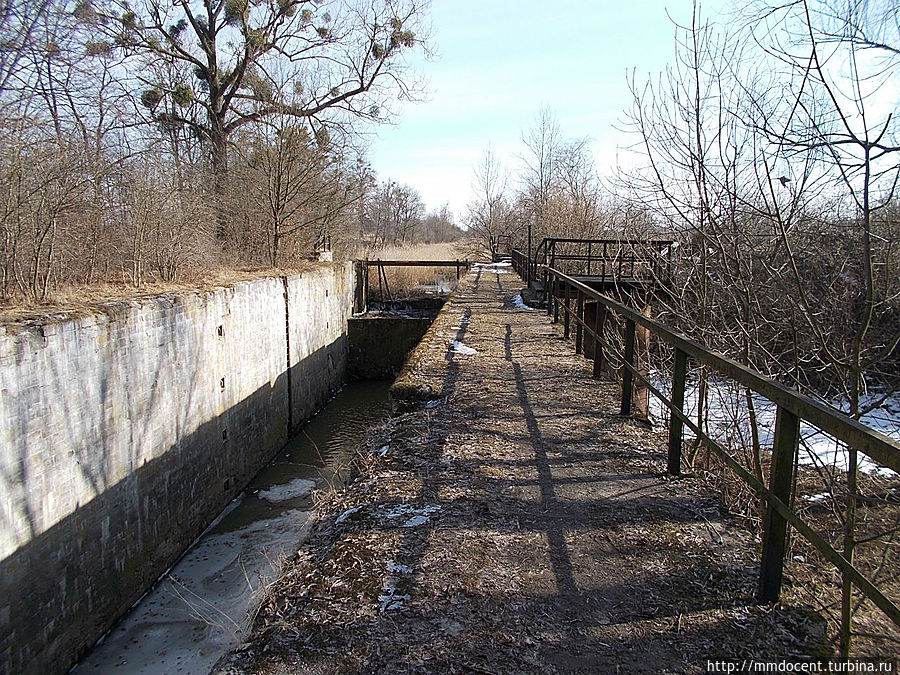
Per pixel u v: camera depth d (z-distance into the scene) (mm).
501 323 11289
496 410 5871
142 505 7918
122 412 7531
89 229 10703
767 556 2732
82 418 6785
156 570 8141
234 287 11141
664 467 4453
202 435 9734
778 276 5301
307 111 20484
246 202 19391
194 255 13570
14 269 8023
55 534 6297
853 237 5543
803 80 4449
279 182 18969
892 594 4211
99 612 6891
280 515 10070
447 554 3238
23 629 5805
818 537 2344
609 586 2926
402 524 3598
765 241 6148
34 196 8742
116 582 7246
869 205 4445
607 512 3721
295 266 18484
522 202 40812
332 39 21969
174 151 15391
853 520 3613
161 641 6727
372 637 2578
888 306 5266
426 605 2795
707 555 3197
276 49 21422
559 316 11938
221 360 10523
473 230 52531
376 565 3148
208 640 6551
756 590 2863
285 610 2814
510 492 4016
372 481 4277
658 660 2404
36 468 6066
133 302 7918
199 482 9578
